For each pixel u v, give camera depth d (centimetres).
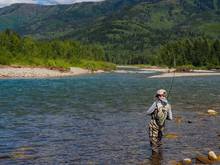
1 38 12862
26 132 2053
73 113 2798
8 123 2350
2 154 1573
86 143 1781
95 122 2381
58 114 2748
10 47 12794
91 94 4353
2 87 5497
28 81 7094
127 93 4484
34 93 4491
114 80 7506
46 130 2109
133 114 2730
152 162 1447
